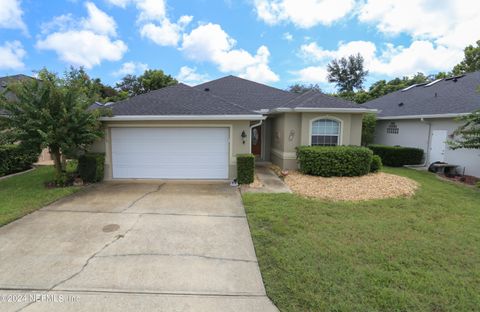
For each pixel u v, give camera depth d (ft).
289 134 41.52
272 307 10.82
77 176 33.01
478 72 53.36
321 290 11.69
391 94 72.38
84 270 13.39
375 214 21.62
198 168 34.81
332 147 37.60
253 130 53.83
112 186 31.37
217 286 12.19
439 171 42.24
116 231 18.24
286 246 15.84
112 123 33.73
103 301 11.12
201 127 33.99
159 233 17.97
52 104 28.17
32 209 22.47
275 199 25.68
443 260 14.29
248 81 58.34
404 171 43.80
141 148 34.50
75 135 28.71
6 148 37.45
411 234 17.63
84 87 30.27
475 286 11.97
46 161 51.80
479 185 31.19
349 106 40.34
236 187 31.04
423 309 10.52
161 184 32.48
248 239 17.10
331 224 19.34
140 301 11.14
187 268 13.67
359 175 36.09
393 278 12.46
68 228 18.71
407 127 52.90
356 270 13.17
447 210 22.75
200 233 18.02
